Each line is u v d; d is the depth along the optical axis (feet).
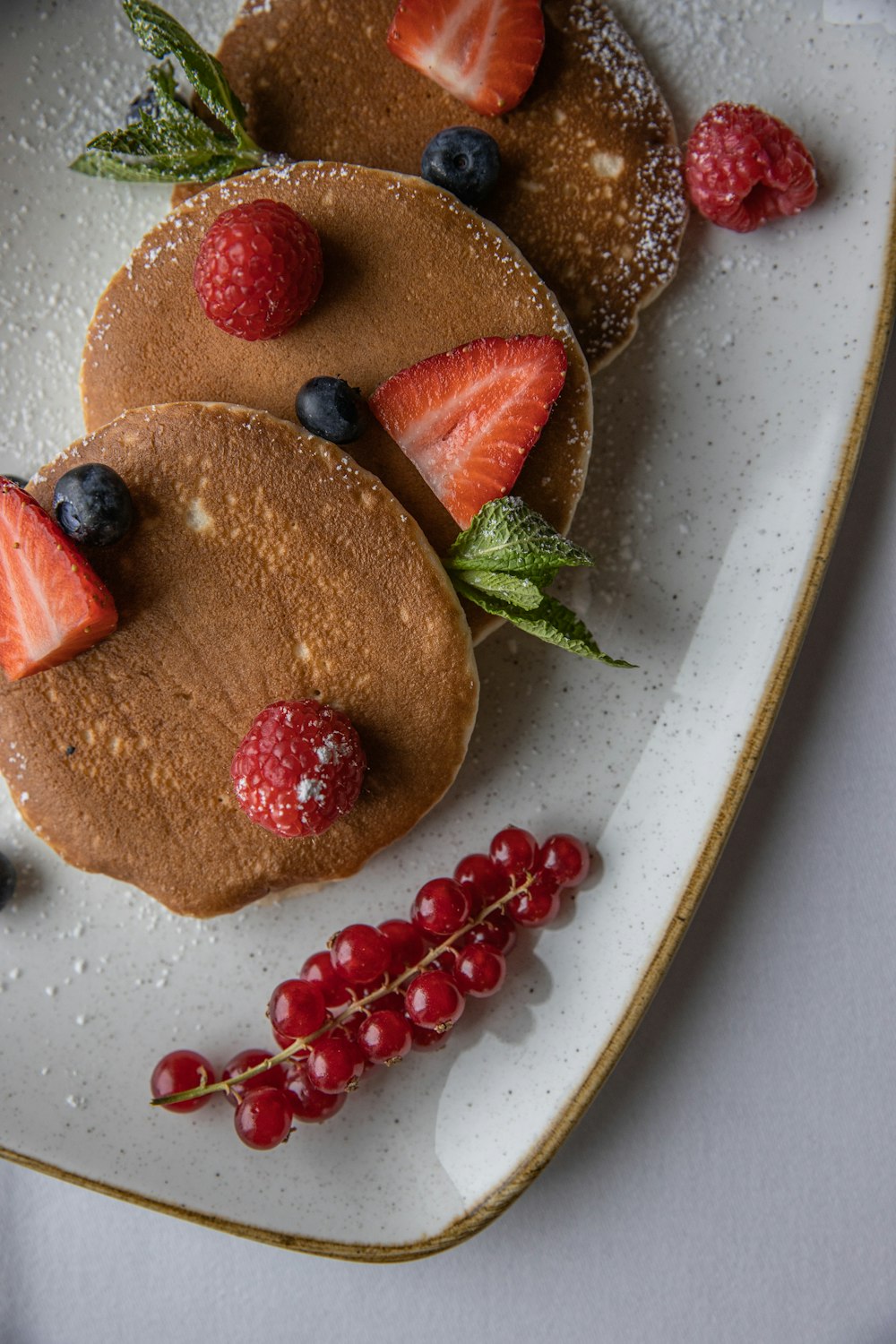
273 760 1.24
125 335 1.31
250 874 1.31
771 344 1.36
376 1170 1.34
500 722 1.37
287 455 1.27
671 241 1.34
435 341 1.29
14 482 1.33
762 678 1.33
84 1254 1.38
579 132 1.34
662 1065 1.37
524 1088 1.33
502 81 1.32
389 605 1.28
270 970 1.37
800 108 1.36
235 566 1.28
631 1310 1.36
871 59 1.34
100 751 1.30
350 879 1.37
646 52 1.36
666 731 1.35
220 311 1.25
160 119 1.30
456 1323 1.36
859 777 1.36
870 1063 1.35
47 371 1.39
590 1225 1.36
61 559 1.24
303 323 1.29
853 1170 1.35
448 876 1.37
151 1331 1.38
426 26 1.30
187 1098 1.29
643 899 1.34
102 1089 1.37
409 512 1.30
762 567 1.34
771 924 1.37
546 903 1.32
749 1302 1.35
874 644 1.36
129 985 1.38
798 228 1.36
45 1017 1.38
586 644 1.27
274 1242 1.33
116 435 1.28
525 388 1.27
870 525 1.37
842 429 1.34
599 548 1.37
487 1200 1.32
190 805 1.30
